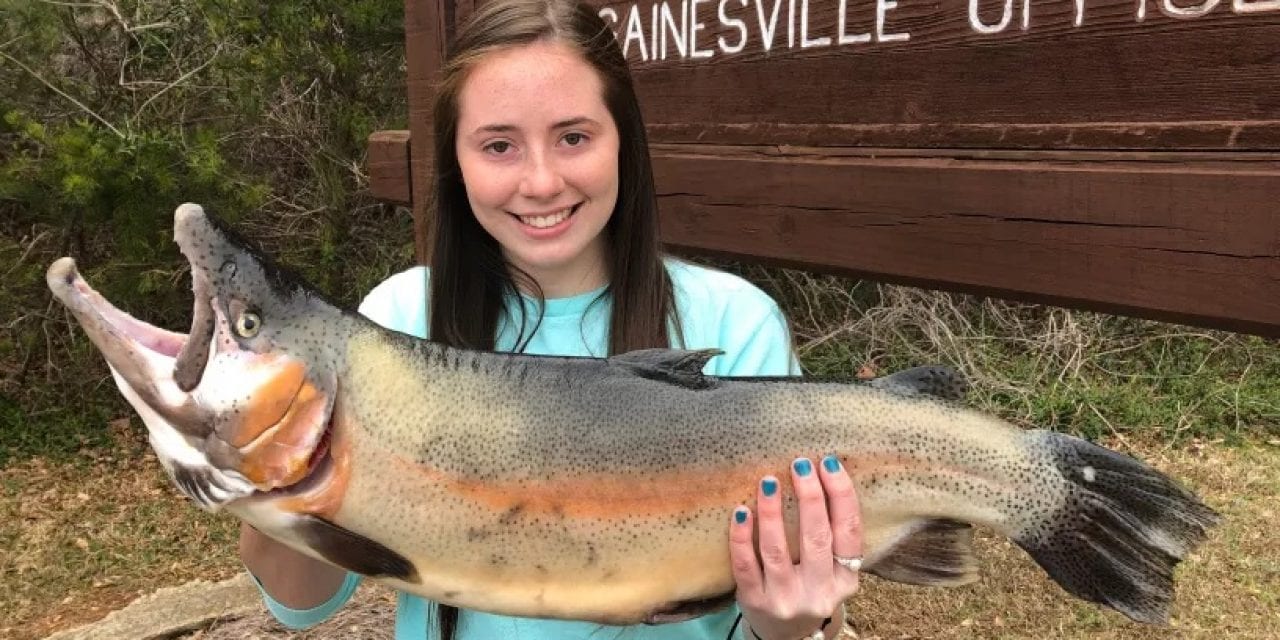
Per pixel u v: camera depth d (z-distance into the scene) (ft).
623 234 6.37
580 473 5.22
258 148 27.09
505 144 5.81
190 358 4.93
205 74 26.25
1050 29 7.18
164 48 26.21
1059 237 7.14
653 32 10.53
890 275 8.28
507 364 5.40
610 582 5.31
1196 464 19.27
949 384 5.62
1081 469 5.39
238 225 24.36
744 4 9.46
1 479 21.49
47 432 23.86
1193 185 6.40
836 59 8.67
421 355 5.31
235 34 24.54
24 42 24.40
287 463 4.97
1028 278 7.34
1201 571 15.11
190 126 26.37
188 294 23.12
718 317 6.51
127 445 23.45
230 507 5.11
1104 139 6.91
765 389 5.45
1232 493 17.88
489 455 5.19
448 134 6.19
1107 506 5.31
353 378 5.12
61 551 18.20
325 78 24.94
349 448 5.10
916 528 5.51
